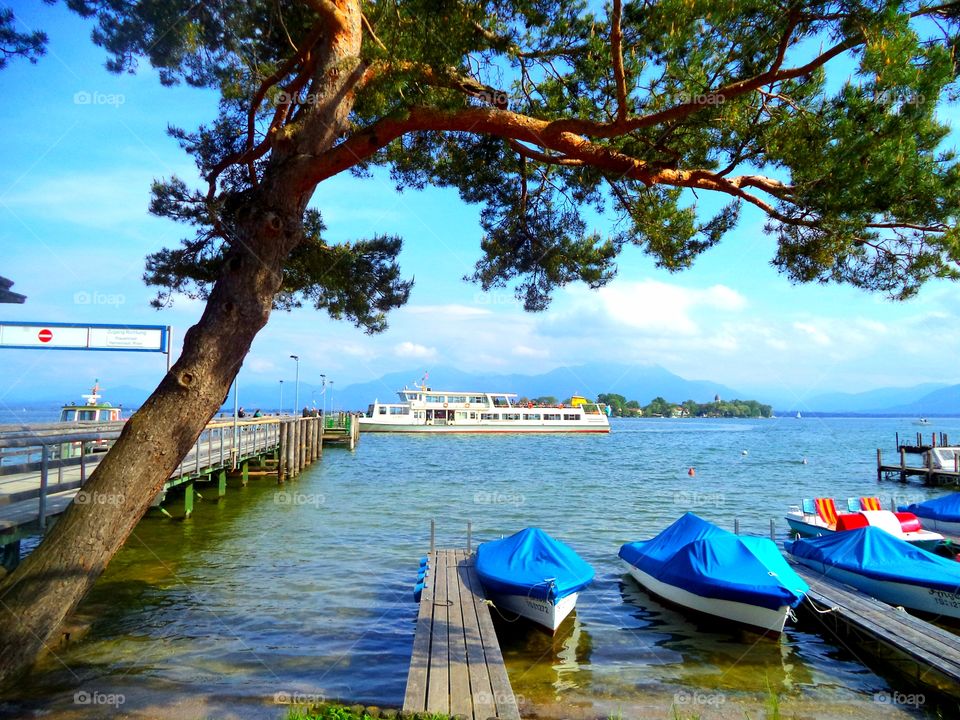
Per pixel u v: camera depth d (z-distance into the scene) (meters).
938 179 5.91
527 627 10.38
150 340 14.59
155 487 6.55
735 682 8.49
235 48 8.56
